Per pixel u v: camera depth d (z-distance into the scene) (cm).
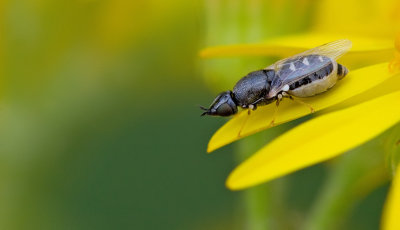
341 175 7
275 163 5
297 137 6
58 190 8
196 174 9
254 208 7
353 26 7
